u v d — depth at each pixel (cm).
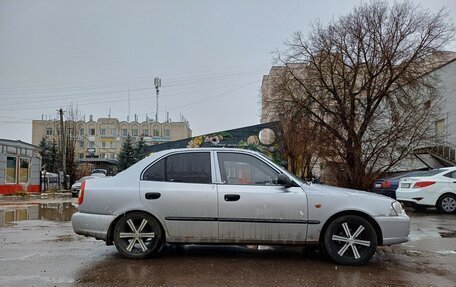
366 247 596
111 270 547
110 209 614
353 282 503
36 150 3183
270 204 600
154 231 611
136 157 5794
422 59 2277
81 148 9050
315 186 623
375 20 2295
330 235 598
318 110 2406
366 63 2303
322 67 2377
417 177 1436
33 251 674
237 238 603
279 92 2530
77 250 683
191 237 608
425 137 2181
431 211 1460
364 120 2269
